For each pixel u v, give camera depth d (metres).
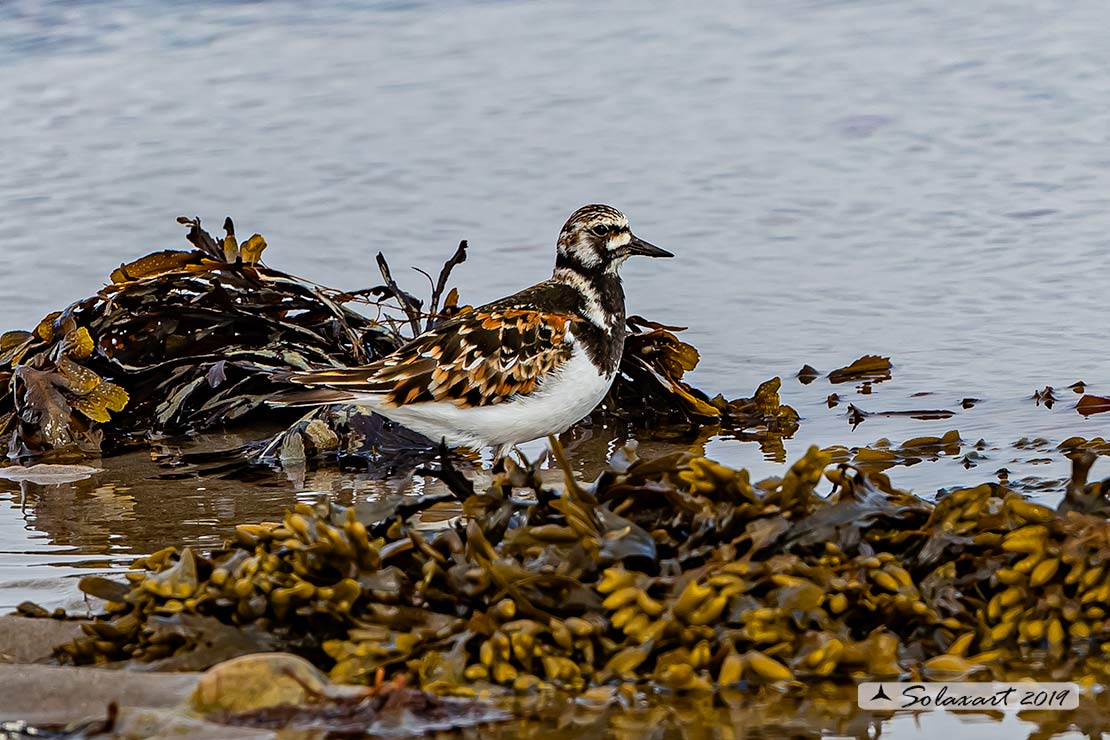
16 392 12.55
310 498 10.98
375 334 13.46
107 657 7.12
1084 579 7.16
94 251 16.28
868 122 20.45
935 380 13.33
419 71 22.47
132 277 13.38
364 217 17.33
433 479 11.56
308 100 21.31
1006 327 14.47
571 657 6.82
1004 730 6.55
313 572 7.11
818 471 7.33
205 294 13.35
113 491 11.15
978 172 18.67
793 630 6.88
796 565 7.03
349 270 15.84
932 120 20.45
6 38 22.72
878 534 7.52
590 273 11.56
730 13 24.98
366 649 6.79
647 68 22.69
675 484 7.73
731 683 6.75
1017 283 15.49
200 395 13.11
